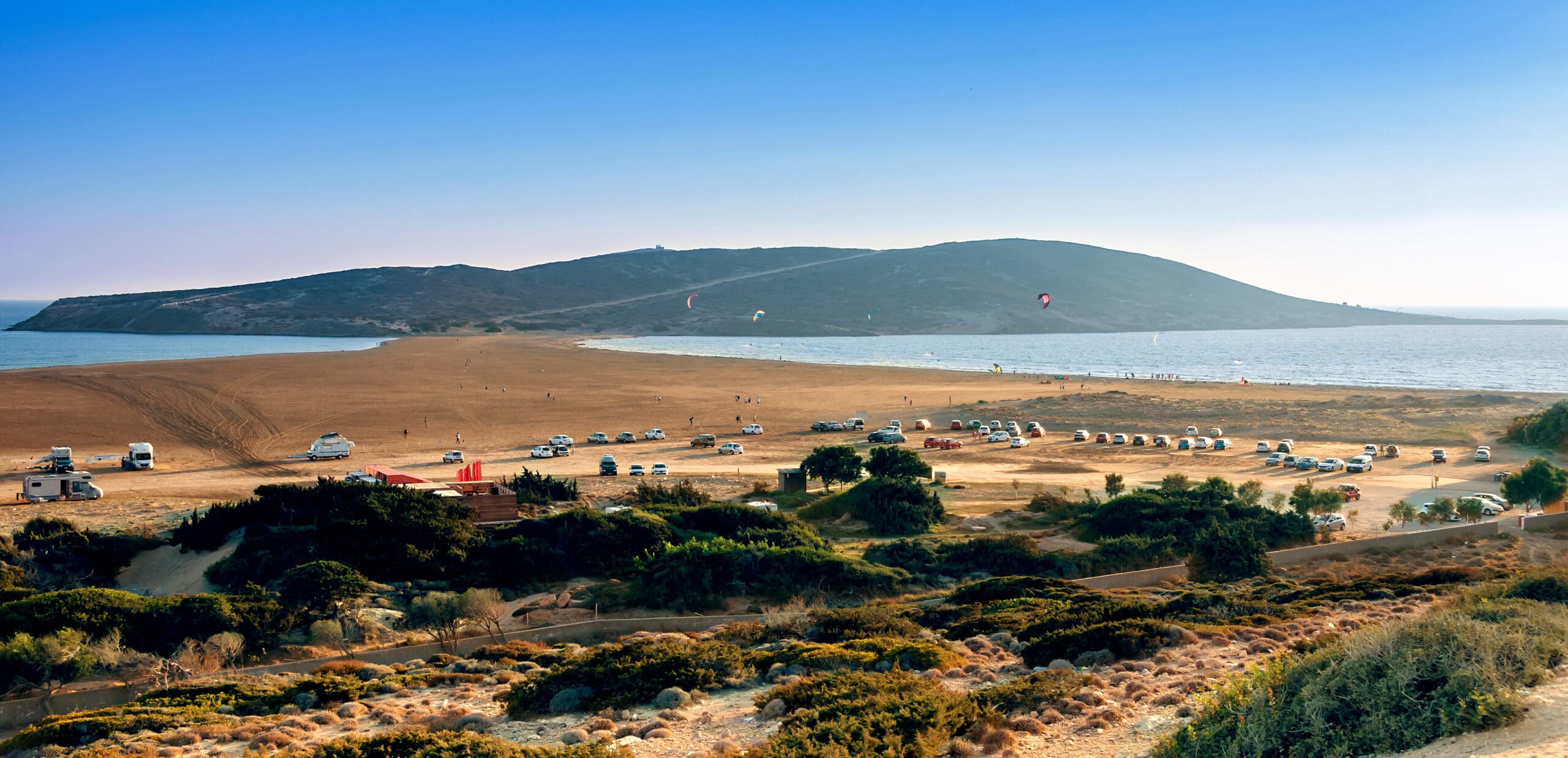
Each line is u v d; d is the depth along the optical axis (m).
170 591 44.59
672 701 22.03
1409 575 38.50
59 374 156.75
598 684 23.36
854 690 19.23
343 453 89.62
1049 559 48.19
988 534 58.16
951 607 37.56
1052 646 24.50
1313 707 13.92
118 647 32.69
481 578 44.59
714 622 37.97
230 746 21.22
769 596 42.38
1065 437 108.69
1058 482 79.19
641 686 22.92
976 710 17.48
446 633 37.06
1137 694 18.53
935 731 15.98
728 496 71.56
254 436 103.00
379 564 43.97
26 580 43.59
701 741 18.53
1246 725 14.23
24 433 101.56
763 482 77.44
